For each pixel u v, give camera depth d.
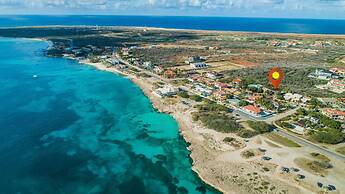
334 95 165.88
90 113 143.75
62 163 100.56
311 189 85.75
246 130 119.75
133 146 113.25
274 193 84.38
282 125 125.75
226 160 100.88
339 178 90.81
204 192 87.69
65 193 86.19
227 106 149.50
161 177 94.62
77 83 193.62
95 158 104.38
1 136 117.38
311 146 109.81
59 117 137.62
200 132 121.94
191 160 103.50
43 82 194.25
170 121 136.00
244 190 86.25
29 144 112.00
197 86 177.75
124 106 153.88
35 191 86.44
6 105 150.88
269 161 99.62
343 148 108.44
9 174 93.69
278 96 162.00
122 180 92.81
